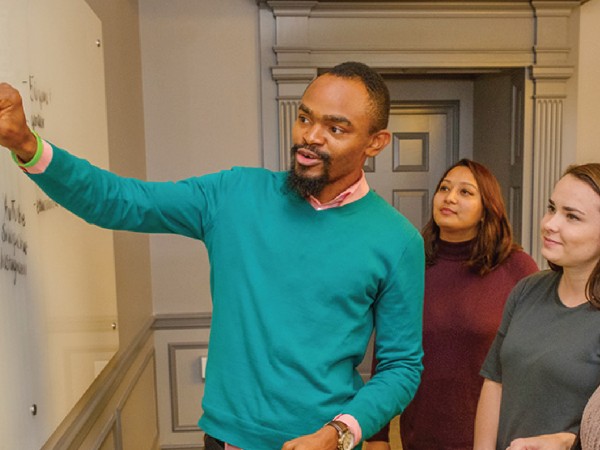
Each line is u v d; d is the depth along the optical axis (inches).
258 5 111.1
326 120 40.3
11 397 42.3
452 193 67.1
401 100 139.6
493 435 52.9
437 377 65.7
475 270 67.9
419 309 47.7
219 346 43.6
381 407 43.1
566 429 44.3
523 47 116.1
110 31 84.4
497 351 54.3
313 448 37.1
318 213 43.4
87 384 61.6
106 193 38.2
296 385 41.8
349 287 42.9
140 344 96.7
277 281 42.3
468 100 140.6
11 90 32.3
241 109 113.3
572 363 43.9
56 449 52.4
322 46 113.0
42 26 49.7
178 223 43.3
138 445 95.2
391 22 113.7
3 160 41.4
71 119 57.4
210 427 43.5
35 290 47.3
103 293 68.5
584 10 116.1
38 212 48.3
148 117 112.0
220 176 45.2
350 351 44.0
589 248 44.4
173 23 110.7
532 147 119.3
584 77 117.9
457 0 112.6
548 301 49.2
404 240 45.5
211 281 45.8
